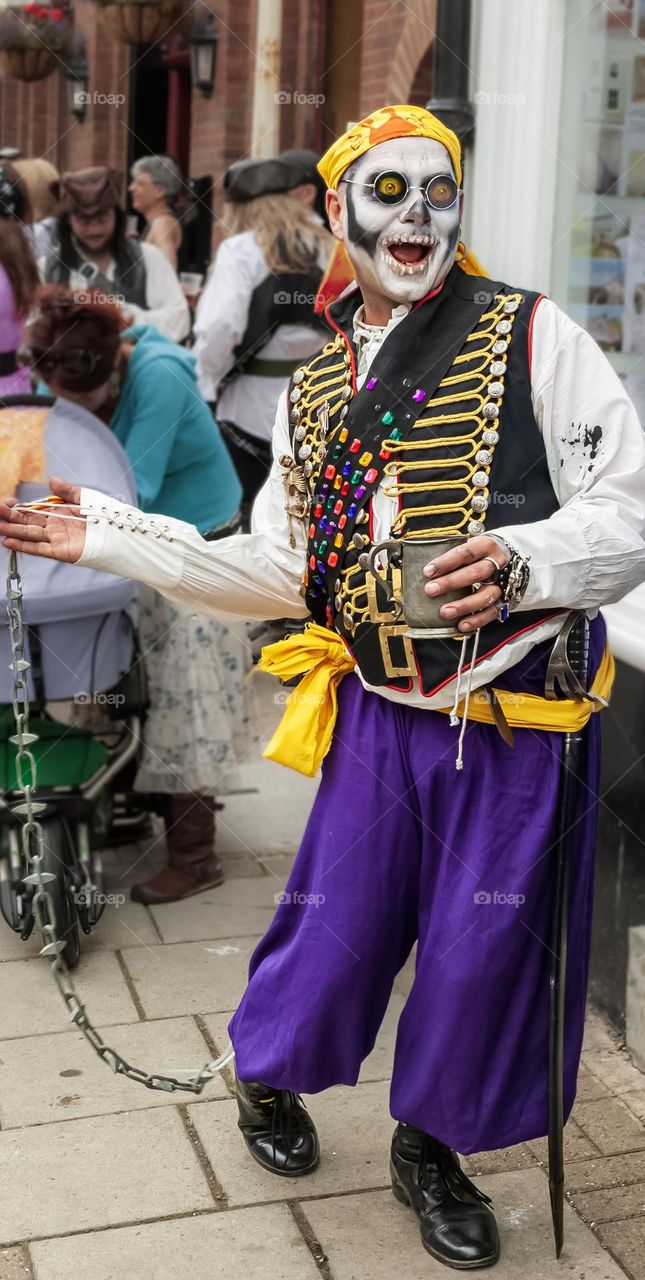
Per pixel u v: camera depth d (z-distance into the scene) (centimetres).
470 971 216
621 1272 231
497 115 379
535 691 218
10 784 343
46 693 341
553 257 376
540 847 216
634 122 345
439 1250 232
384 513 218
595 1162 261
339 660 229
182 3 735
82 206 541
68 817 347
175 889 374
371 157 213
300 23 698
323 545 225
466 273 223
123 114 837
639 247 349
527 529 205
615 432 211
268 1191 251
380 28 649
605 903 313
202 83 757
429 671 214
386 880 225
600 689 224
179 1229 240
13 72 805
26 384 423
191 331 588
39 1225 241
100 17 754
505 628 212
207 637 371
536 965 221
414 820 225
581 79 358
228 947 347
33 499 341
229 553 238
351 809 226
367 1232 240
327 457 223
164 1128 270
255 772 469
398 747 224
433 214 213
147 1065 293
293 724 227
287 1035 230
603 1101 282
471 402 212
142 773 372
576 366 212
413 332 216
